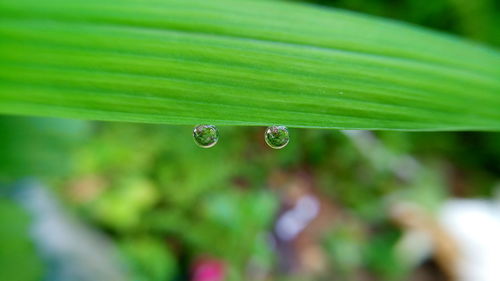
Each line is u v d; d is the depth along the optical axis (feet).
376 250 0.87
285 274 0.83
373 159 0.85
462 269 0.86
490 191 0.91
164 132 0.81
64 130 0.40
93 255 0.69
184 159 0.81
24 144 0.37
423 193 0.89
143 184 0.78
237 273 0.78
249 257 0.79
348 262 0.86
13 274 0.41
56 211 0.69
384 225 0.90
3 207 0.43
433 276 0.89
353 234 0.88
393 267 0.87
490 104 0.17
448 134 0.88
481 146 0.88
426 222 0.88
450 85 0.17
